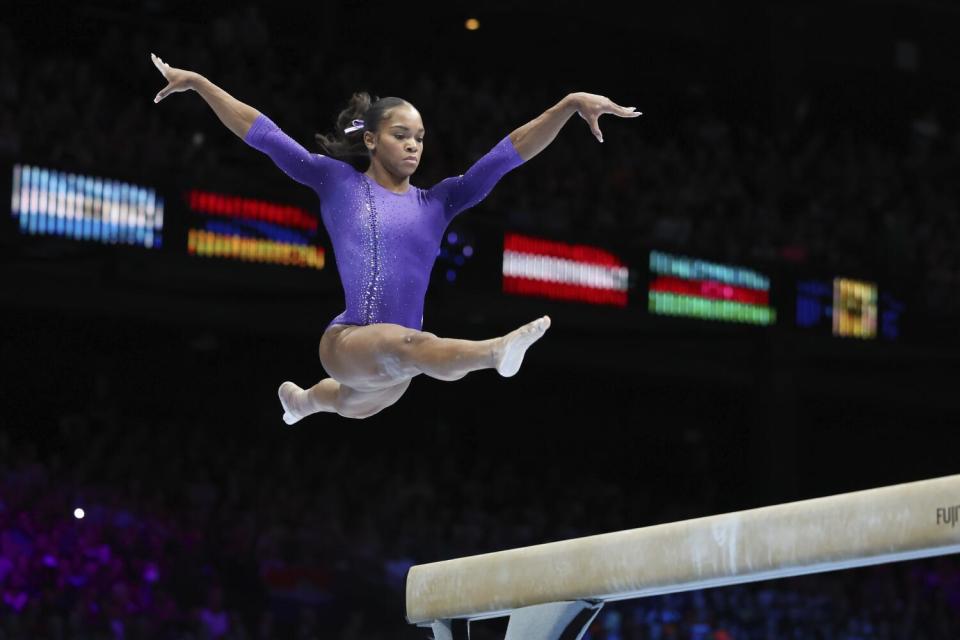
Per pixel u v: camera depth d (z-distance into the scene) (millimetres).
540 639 19250
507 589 19312
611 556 17891
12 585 44438
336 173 18750
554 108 18609
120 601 45531
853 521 15219
